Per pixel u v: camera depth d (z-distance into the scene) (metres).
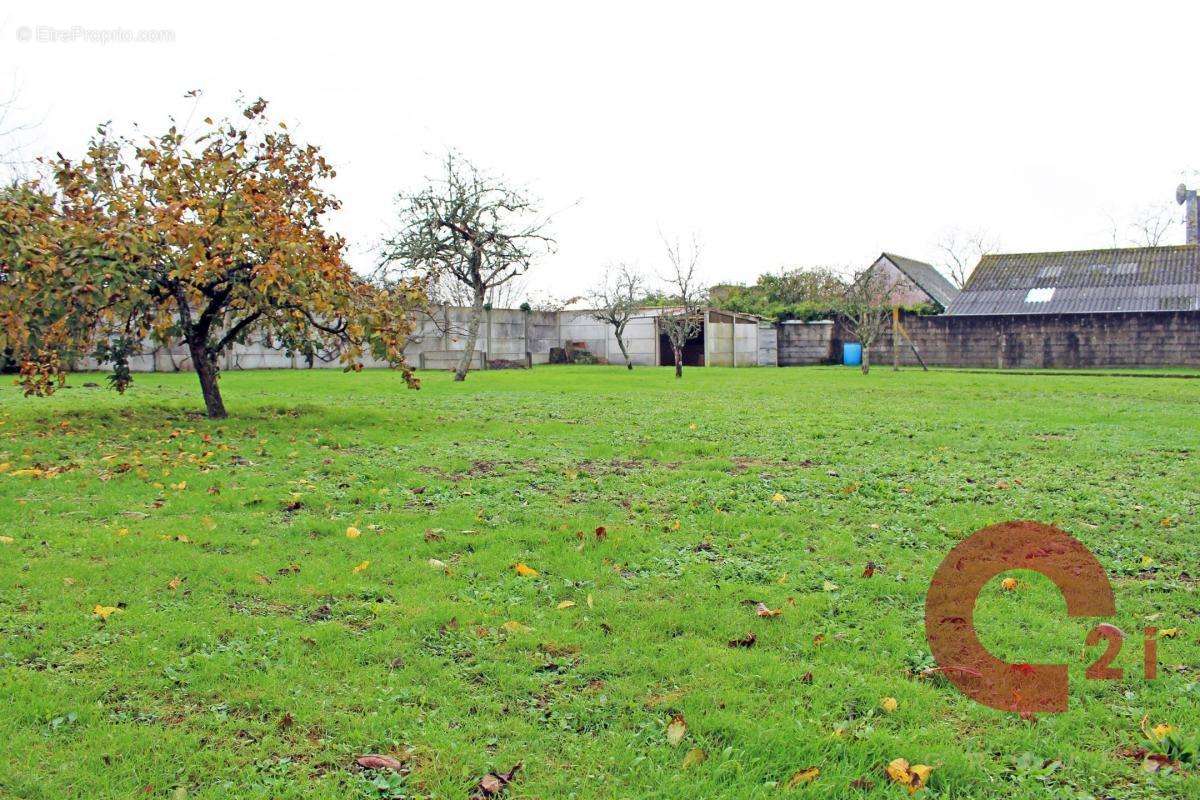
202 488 6.31
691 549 5.09
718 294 38.88
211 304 10.12
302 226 10.48
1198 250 32.28
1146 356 26.86
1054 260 34.06
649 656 3.58
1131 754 2.90
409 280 18.64
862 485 6.67
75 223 9.32
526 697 3.23
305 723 3.02
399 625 3.84
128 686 3.23
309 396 13.87
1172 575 4.68
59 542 4.89
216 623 3.82
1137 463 7.59
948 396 14.23
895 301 35.34
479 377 20.12
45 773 2.67
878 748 2.88
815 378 20.05
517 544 5.10
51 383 10.06
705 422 10.28
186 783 2.66
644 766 2.79
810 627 3.92
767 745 2.90
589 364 32.75
